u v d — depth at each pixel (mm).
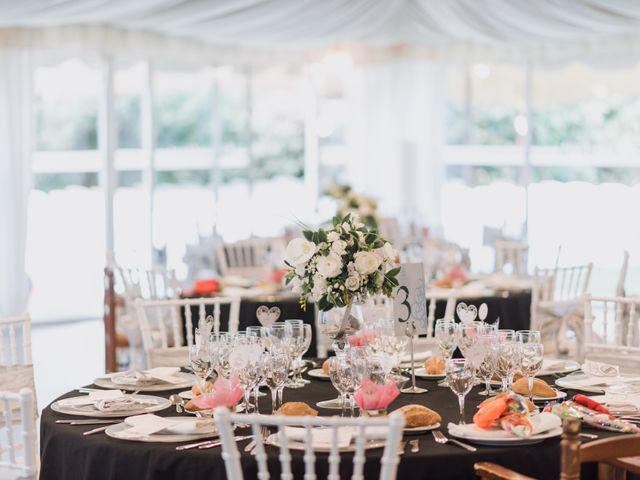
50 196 11219
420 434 3070
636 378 3828
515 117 11336
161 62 10445
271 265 7988
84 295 11391
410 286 3842
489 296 6539
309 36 9828
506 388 3445
